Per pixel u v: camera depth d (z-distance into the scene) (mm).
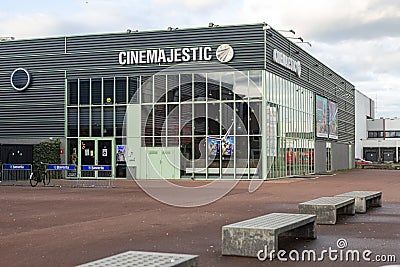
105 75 34250
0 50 36031
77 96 34656
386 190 23672
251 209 15422
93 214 14367
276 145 34000
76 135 34562
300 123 40000
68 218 13477
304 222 9406
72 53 34812
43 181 27625
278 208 15656
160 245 9461
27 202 17906
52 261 8172
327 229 11328
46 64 35219
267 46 32250
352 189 24359
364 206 14359
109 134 33969
